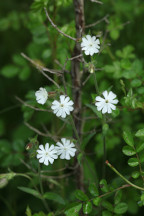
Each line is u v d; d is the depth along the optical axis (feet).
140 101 3.18
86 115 3.58
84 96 3.60
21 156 3.63
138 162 2.89
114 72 3.39
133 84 3.21
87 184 3.43
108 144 3.62
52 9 3.40
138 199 2.96
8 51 5.01
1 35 5.11
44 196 3.09
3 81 4.68
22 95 4.45
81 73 3.26
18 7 4.94
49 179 3.35
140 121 3.87
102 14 3.88
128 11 4.07
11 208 3.64
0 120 4.25
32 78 4.38
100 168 3.69
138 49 4.14
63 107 2.85
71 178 3.72
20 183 3.69
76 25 3.14
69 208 2.88
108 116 3.05
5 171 3.66
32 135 4.02
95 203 2.88
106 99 2.84
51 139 3.19
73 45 3.22
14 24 4.17
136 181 2.96
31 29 3.60
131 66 3.32
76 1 3.10
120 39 4.13
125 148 2.89
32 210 3.72
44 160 2.89
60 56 3.45
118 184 3.07
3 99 4.54
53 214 3.05
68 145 2.90
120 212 2.92
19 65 3.97
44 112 4.00
